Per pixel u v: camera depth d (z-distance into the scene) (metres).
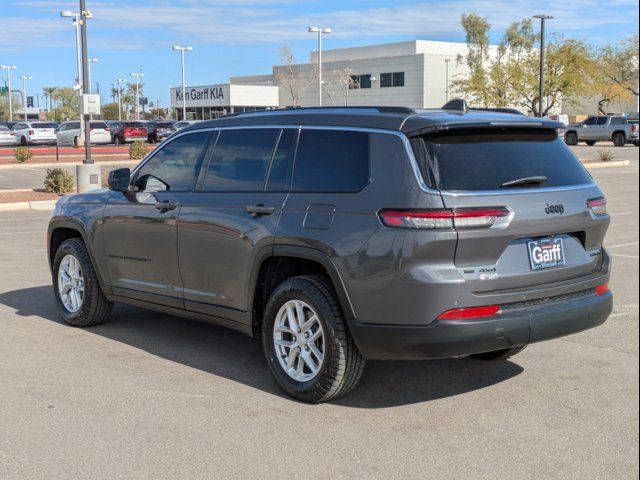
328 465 3.89
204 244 5.40
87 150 20.02
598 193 4.91
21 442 4.17
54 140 50.94
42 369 5.47
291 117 5.14
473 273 4.26
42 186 23.12
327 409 4.68
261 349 6.04
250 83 90.81
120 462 3.92
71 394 4.94
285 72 82.44
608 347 6.04
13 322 6.88
